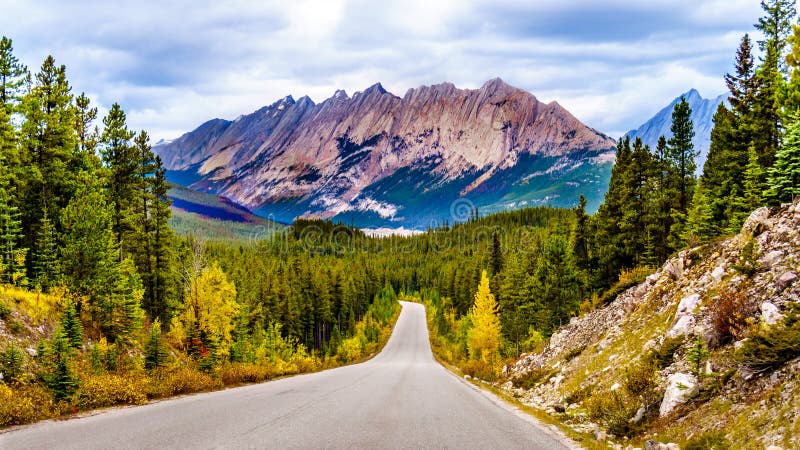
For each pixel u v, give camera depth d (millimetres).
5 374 15391
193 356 32469
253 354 46688
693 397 11359
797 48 27672
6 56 32781
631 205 41719
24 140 33625
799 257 13367
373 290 146125
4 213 30062
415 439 9602
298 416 12078
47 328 22312
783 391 8797
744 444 8406
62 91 36406
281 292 81625
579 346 24922
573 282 51562
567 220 72875
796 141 21766
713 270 17750
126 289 30875
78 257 28781
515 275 63469
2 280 27969
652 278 23828
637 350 17422
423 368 44594
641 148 42406
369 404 14992
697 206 38094
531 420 13656
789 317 10203
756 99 33125
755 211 18266
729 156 34875
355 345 76438
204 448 8273
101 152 41062
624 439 11430
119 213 39562
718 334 12648
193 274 38156
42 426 11117
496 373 34438
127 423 11125
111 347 24500
